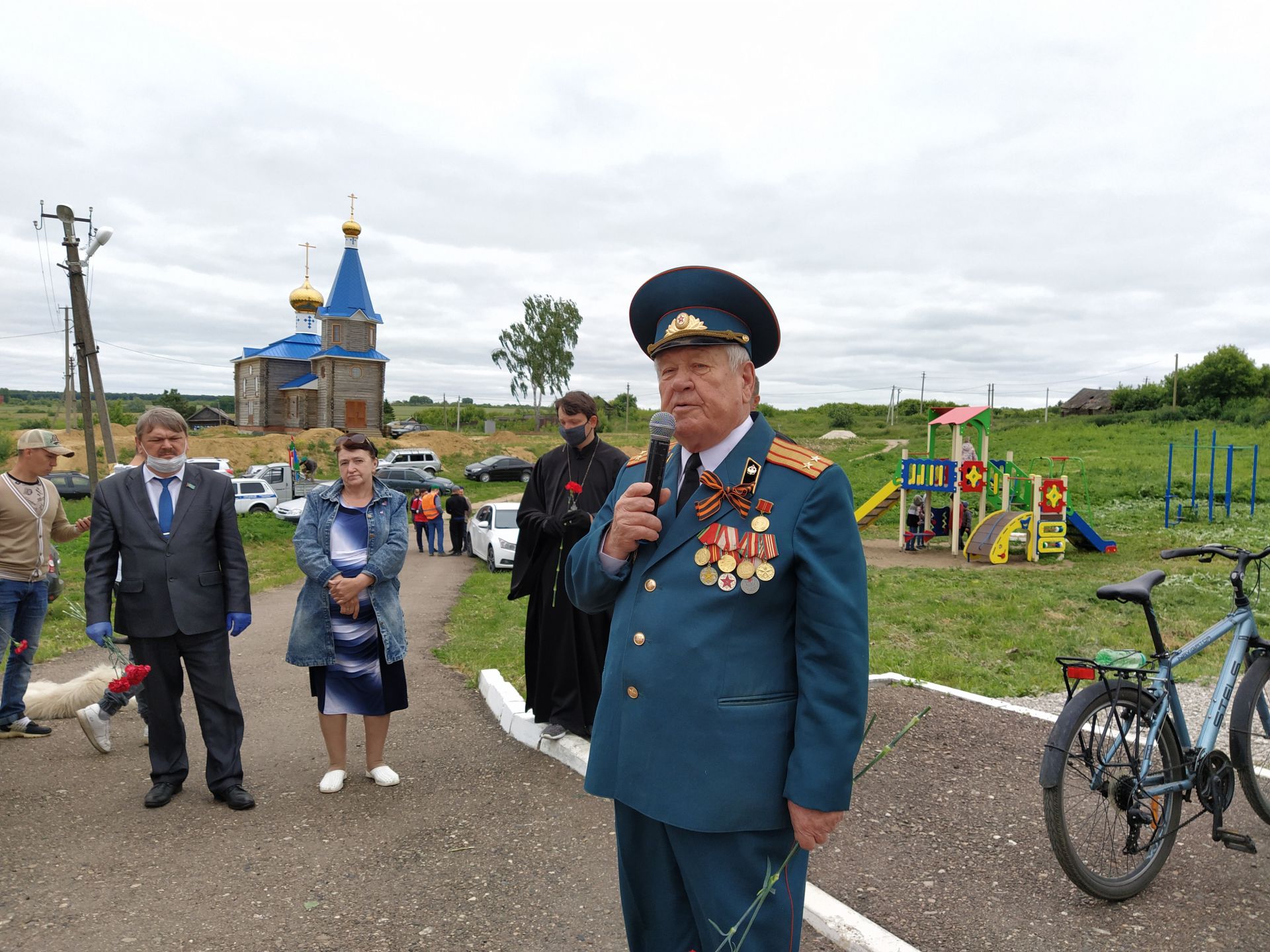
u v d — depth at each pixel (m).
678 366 1.98
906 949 2.75
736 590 1.88
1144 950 2.80
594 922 3.07
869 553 18.69
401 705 4.46
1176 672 6.88
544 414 86.69
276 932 3.04
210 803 4.26
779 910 1.89
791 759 1.83
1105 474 33.56
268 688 6.73
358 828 3.92
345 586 4.17
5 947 2.95
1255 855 3.51
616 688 2.02
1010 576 14.37
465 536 20.72
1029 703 6.12
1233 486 28.39
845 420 83.44
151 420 4.12
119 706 5.04
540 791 4.32
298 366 59.59
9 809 4.18
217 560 4.28
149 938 3.00
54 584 5.48
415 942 2.96
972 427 19.47
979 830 3.70
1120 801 3.14
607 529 2.16
